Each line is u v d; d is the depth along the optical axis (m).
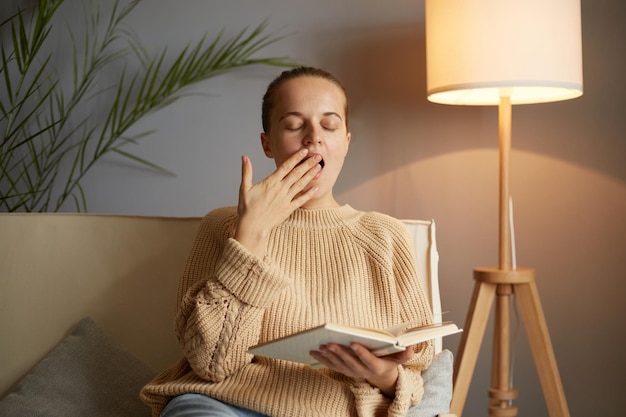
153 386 1.41
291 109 1.50
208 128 2.52
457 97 2.18
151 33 2.54
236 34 2.50
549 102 2.35
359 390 1.36
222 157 2.52
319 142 1.49
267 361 1.40
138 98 2.47
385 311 1.49
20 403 1.61
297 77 1.53
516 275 2.04
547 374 2.06
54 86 2.51
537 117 2.35
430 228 1.82
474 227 2.39
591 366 2.34
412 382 1.41
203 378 1.38
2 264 1.75
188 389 1.37
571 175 2.34
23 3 2.59
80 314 1.77
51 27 2.58
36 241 1.78
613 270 2.32
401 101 2.41
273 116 1.54
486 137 2.38
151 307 1.79
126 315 1.78
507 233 2.11
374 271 1.51
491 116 2.38
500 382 2.12
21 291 1.75
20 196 2.60
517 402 2.40
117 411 1.64
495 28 1.89
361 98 2.43
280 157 1.52
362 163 2.44
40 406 1.61
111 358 1.71
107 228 1.82
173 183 2.54
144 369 1.72
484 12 1.89
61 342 1.72
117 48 2.56
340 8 2.44
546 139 2.35
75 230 1.80
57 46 2.58
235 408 1.36
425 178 2.41
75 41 2.57
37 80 2.58
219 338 1.34
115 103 2.47
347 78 2.44
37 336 1.75
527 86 1.88
